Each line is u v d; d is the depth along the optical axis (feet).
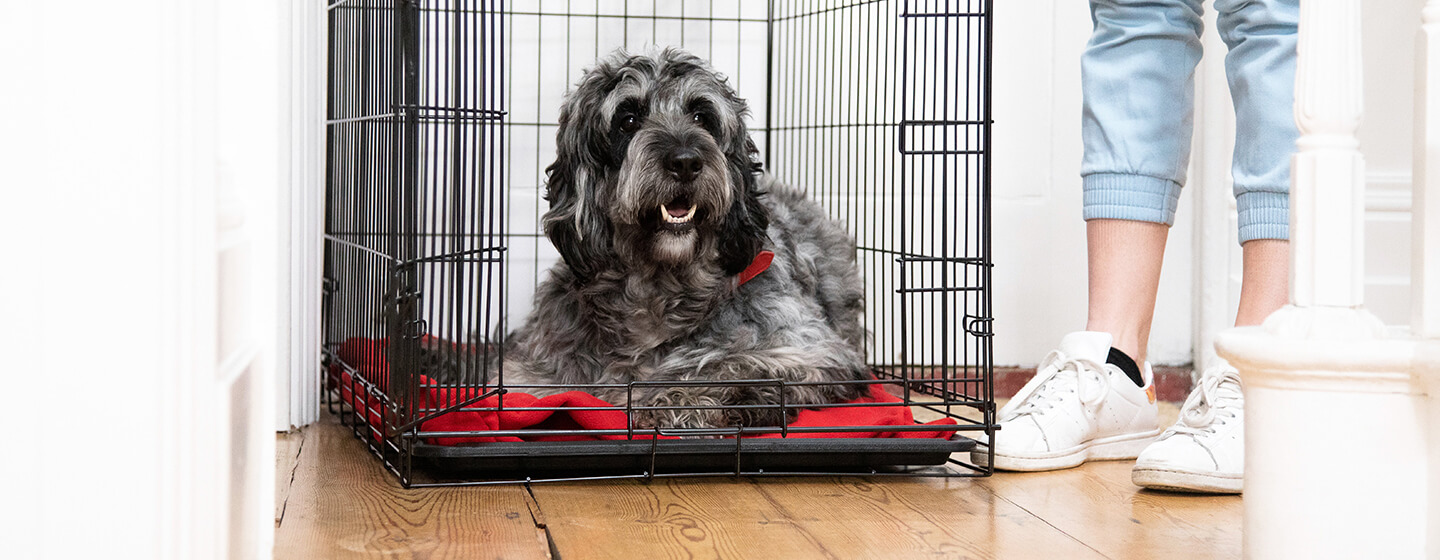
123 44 2.47
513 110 9.23
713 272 7.39
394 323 5.83
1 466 2.46
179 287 2.54
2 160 2.45
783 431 5.89
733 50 9.60
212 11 2.66
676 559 4.41
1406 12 8.61
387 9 6.18
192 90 2.56
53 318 2.47
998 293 9.66
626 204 7.11
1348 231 3.70
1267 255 6.18
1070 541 4.77
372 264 6.74
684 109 7.50
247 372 3.30
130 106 2.48
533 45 9.23
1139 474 5.69
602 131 7.48
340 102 8.21
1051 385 6.57
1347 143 3.73
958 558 4.49
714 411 6.51
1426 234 3.51
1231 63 6.38
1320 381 3.64
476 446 5.62
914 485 5.92
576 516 5.10
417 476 5.91
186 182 2.55
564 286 7.86
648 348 7.44
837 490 5.77
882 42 9.46
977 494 5.71
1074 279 9.67
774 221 8.22
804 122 9.71
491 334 9.23
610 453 5.72
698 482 5.92
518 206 9.28
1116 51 6.69
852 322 8.46
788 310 7.55
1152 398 6.87
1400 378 3.56
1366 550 3.63
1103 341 6.57
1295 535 3.71
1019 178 9.62
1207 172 9.34
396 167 5.64
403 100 5.91
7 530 2.47
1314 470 3.67
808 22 9.60
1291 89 6.07
